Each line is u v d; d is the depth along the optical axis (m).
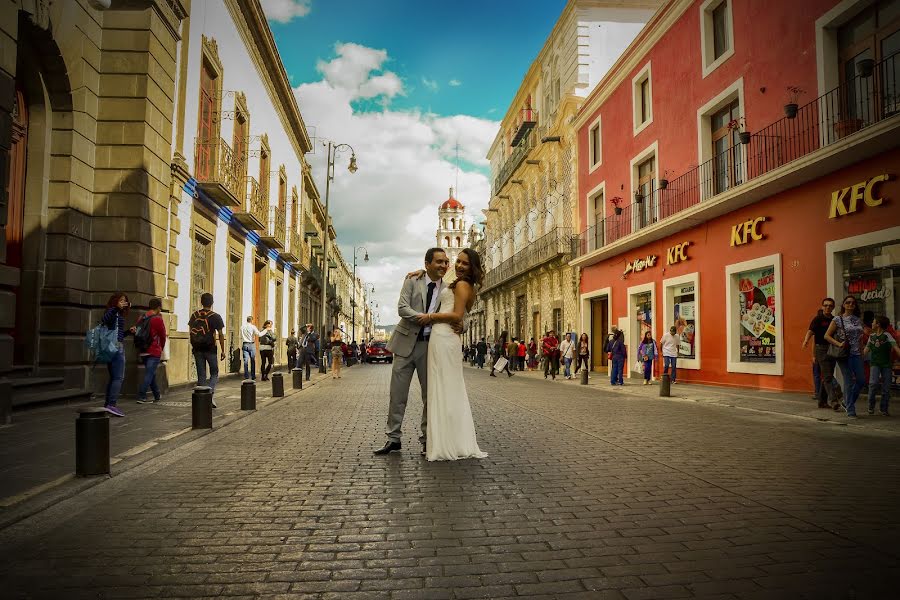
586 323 25.64
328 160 29.73
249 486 4.67
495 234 45.03
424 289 6.11
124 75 11.05
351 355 39.09
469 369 33.72
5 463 5.23
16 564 3.06
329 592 2.72
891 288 10.89
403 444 6.61
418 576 2.90
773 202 13.91
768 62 14.15
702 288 16.89
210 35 15.79
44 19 8.97
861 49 11.88
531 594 2.69
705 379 16.77
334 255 56.50
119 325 8.46
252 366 16.61
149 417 8.34
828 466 5.45
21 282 9.75
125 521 3.78
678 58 18.25
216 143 15.79
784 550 3.23
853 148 10.67
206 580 2.86
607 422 8.62
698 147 17.08
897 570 2.95
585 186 25.81
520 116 38.06
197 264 15.12
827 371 9.92
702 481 4.82
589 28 27.11
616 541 3.39
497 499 4.27
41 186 9.91
